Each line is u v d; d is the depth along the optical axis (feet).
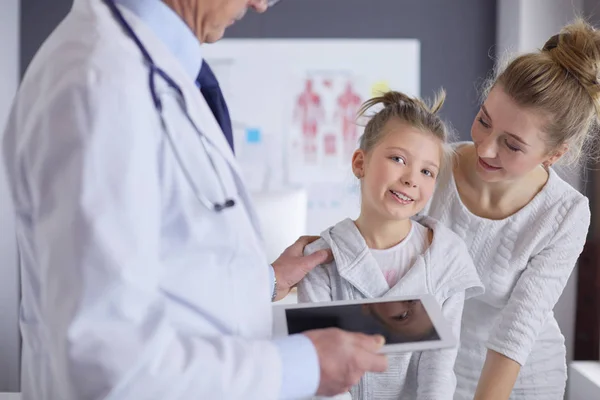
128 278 2.53
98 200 2.53
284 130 12.75
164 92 2.93
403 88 12.59
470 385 5.39
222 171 3.11
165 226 2.93
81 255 2.50
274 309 3.74
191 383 2.66
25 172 2.78
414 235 4.80
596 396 7.54
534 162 4.69
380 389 4.56
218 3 3.29
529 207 5.04
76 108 2.60
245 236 3.16
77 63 2.73
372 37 12.73
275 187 12.85
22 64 12.52
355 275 4.56
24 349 3.30
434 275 4.62
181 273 2.94
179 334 2.79
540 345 5.41
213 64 12.63
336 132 12.73
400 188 4.49
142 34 3.04
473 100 12.73
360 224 4.82
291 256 4.80
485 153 4.65
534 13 10.82
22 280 3.20
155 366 2.60
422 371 4.51
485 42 12.64
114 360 2.52
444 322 3.48
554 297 4.97
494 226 5.07
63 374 2.56
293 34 12.73
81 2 3.18
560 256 5.00
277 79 12.66
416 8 12.67
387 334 3.37
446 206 5.18
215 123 3.21
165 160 2.88
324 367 2.98
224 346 2.83
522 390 5.43
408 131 4.56
